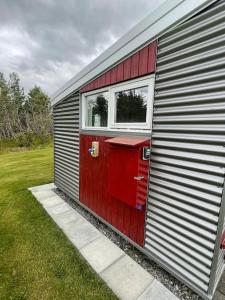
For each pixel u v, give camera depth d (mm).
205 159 1522
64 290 1784
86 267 2072
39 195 4305
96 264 2127
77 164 3656
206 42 1438
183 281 1755
